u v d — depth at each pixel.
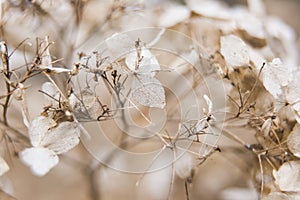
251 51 0.37
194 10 0.42
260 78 0.36
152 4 0.44
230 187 0.47
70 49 0.40
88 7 0.42
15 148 0.36
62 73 0.35
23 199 0.44
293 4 0.70
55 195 0.47
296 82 0.35
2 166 0.34
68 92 0.34
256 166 0.38
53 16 0.40
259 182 0.38
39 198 0.46
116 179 0.47
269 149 0.36
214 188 0.47
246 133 0.40
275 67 0.36
